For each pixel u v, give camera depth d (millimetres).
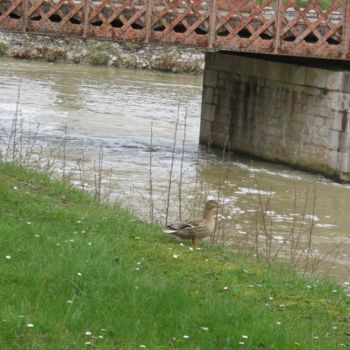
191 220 13664
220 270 12430
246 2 26281
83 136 30500
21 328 9258
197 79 53094
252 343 9953
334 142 26078
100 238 12836
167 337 9734
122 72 53125
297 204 22859
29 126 31688
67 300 10227
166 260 12516
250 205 22062
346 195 24391
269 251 15352
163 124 35312
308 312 11367
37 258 11438
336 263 17438
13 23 26406
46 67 52094
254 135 29078
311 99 26891
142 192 22125
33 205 14312
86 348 9062
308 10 26484
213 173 25859
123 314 10070
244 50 26453
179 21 26281
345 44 26562
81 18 26344
